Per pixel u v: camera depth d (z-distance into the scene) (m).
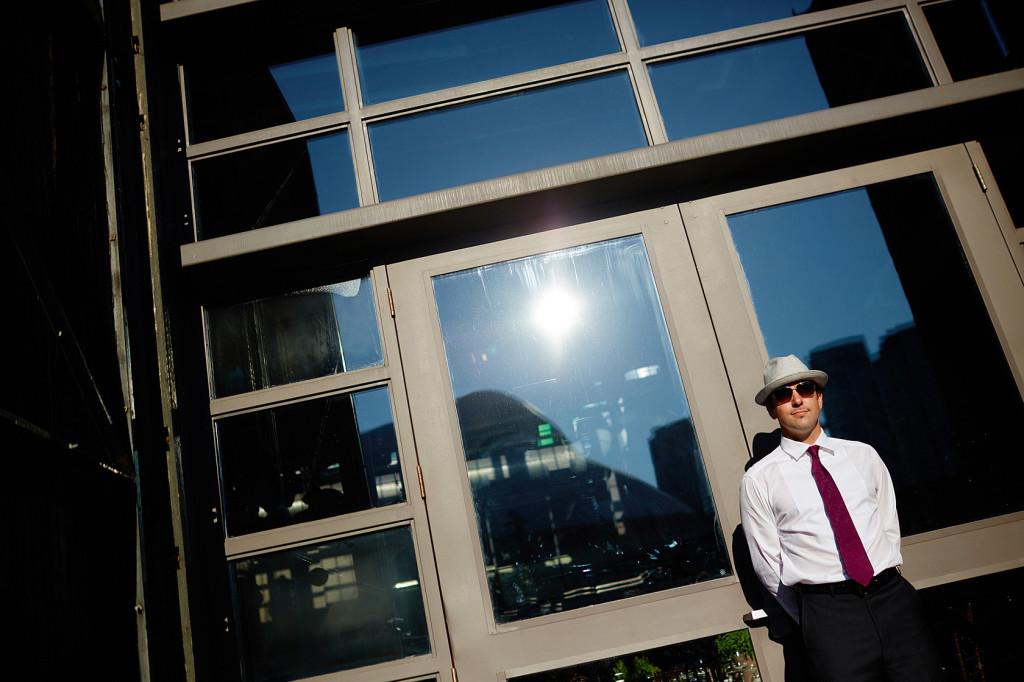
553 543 2.55
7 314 1.59
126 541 2.13
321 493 2.61
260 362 2.75
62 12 2.20
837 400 2.60
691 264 2.76
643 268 2.78
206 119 3.00
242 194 2.90
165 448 2.45
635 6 3.05
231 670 2.45
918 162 2.82
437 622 2.48
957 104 2.66
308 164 2.92
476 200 2.66
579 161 2.69
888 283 2.71
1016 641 2.41
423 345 2.72
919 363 2.63
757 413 2.61
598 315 2.74
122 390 2.24
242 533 2.58
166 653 2.18
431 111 2.95
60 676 1.67
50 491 1.71
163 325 2.55
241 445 2.67
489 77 3.00
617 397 2.67
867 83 2.91
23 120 1.86
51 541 1.70
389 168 2.89
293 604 2.53
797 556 2.22
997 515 2.49
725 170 2.79
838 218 2.79
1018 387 2.58
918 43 2.92
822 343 2.66
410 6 3.07
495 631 2.47
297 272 2.84
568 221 2.83
